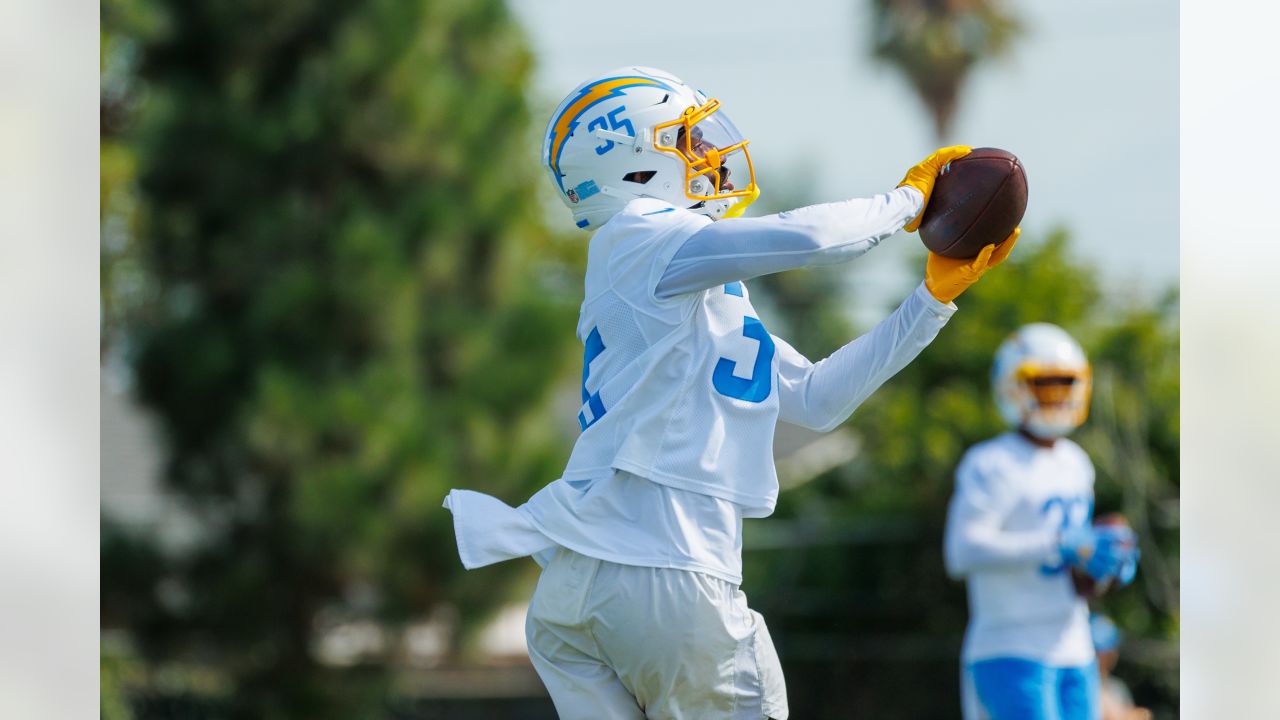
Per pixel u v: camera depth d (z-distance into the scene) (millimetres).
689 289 12961
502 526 13133
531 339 46062
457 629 45656
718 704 12969
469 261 46125
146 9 44562
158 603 45344
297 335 44250
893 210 13094
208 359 44188
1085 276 51875
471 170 46000
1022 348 26844
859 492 53594
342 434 43281
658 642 12727
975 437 51000
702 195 14031
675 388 13008
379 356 44656
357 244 43656
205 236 45531
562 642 13289
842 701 51344
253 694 45969
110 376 46656
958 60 73938
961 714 50156
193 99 44906
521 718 57969
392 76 44688
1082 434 48000
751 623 13172
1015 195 13320
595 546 12922
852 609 51625
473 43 47031
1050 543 24922
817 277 73625
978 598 25609
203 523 45438
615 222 13500
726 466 13055
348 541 43031
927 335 13727
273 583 44969
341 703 45750
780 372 14180
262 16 44469
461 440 44812
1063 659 25172
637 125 13781
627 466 12852
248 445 43406
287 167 45312
